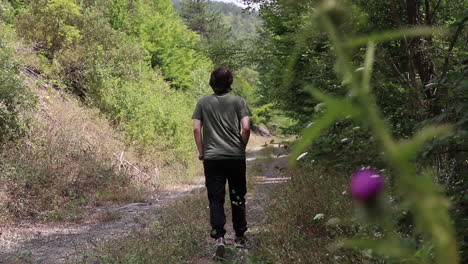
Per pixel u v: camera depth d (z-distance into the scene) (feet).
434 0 12.19
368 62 0.89
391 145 0.78
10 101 26.68
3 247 17.17
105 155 34.63
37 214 22.58
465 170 5.66
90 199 26.76
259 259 10.87
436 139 4.50
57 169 27.68
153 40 77.36
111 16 71.72
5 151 25.55
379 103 8.54
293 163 0.87
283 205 15.16
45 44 44.11
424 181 0.75
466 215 5.11
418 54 9.71
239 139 13.60
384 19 10.78
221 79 13.75
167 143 45.60
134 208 25.34
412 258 1.87
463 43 8.34
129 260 12.67
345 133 5.87
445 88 5.90
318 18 0.89
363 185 0.84
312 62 11.12
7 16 44.68
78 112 39.24
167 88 61.11
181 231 15.87
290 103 16.98
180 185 37.47
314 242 11.27
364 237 6.56
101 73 43.88
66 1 44.34
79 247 16.47
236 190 13.78
